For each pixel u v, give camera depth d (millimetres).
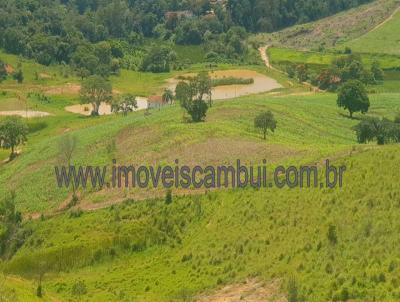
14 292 52844
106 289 58000
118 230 68438
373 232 47188
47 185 90062
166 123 107375
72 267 65312
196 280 53875
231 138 89688
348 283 42000
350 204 53469
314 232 51719
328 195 56875
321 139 104500
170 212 68625
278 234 54969
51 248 67938
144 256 63969
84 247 66625
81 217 74688
